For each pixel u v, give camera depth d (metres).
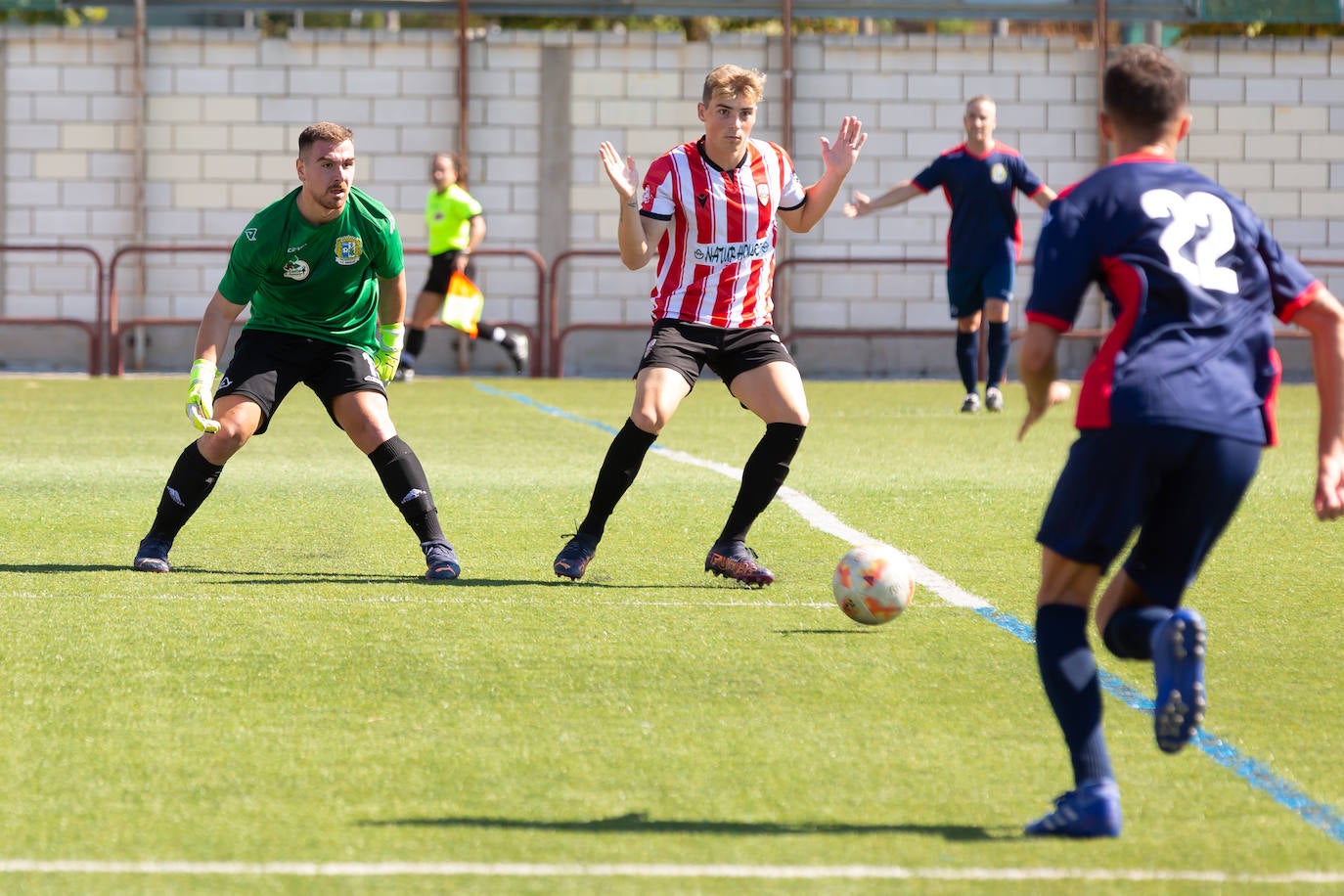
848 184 59.19
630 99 59.00
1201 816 10.70
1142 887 9.41
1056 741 12.41
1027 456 32.53
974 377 43.41
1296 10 58.91
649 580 19.02
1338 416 10.83
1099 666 14.85
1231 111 59.19
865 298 59.69
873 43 58.91
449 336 59.47
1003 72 59.06
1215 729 12.83
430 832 10.26
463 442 34.81
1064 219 10.58
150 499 25.33
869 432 37.53
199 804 10.79
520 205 59.12
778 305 59.28
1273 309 11.06
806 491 26.84
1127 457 10.30
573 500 25.72
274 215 18.39
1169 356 10.35
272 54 58.47
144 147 58.50
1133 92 10.98
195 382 18.36
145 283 58.50
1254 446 10.52
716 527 23.06
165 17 58.28
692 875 9.54
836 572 16.30
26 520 23.00
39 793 10.98
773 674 14.43
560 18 58.97
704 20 59.25
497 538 21.98
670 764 11.77
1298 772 11.70
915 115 59.19
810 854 9.92
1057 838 10.24
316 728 12.62
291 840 10.09
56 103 58.28
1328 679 14.50
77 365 58.78
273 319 19.22
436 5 58.47
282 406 43.97
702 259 18.64
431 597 17.77
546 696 13.61
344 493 26.30
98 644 15.30
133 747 12.06
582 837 10.20
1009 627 16.45
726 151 18.48
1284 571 19.97
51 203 58.62
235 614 16.70
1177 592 11.16
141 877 9.44
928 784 11.34
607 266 59.28
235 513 24.08
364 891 9.24
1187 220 10.58
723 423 40.06
